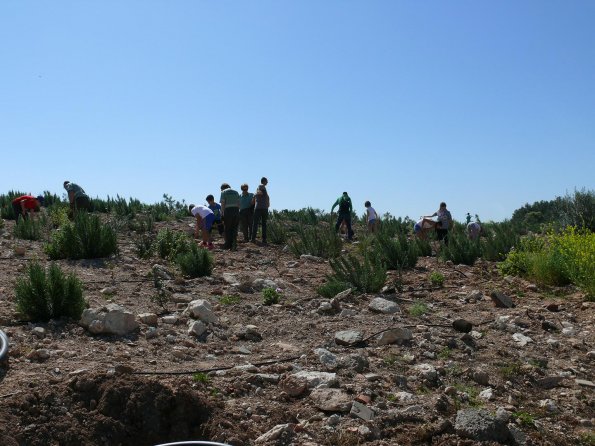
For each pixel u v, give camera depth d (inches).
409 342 282.2
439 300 382.6
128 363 231.8
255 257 555.5
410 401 215.0
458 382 240.4
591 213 827.4
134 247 567.2
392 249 541.0
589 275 397.1
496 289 422.6
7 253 485.4
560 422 215.6
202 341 273.6
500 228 868.0
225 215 593.6
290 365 239.0
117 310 273.3
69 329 269.7
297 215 992.2
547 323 324.2
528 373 252.8
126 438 186.2
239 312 328.8
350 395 214.5
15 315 282.2
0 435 169.0
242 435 183.5
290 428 187.9
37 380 202.7
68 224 486.9
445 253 581.0
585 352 289.7
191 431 188.9
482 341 293.9
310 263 540.7
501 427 196.1
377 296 388.5
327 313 333.7
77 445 177.8
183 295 358.3
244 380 219.9
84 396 192.9
